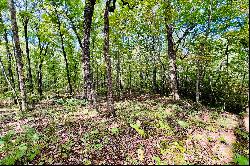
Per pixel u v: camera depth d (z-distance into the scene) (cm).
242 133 1603
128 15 2994
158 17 2606
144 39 3666
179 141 1263
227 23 2584
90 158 1057
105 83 4641
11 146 1239
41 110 2150
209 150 1227
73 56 4025
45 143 1222
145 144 1203
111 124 1505
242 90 3153
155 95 3438
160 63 3444
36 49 3969
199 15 2659
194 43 2722
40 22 3350
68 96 3234
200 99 3528
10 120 1886
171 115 1855
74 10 2995
